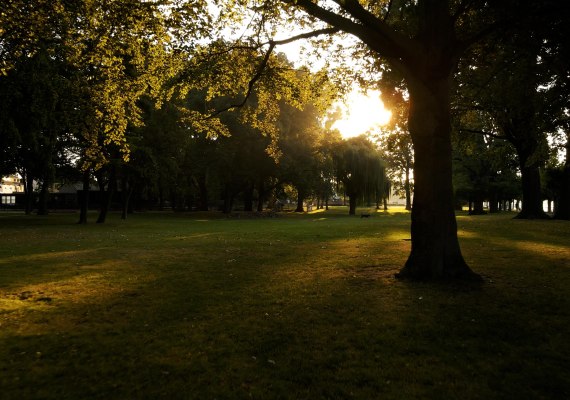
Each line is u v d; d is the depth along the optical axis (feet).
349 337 18.79
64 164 125.29
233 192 175.01
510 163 150.92
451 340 18.25
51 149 88.99
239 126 140.05
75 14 36.76
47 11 35.14
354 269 34.63
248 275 33.12
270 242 57.31
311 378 14.75
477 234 60.13
